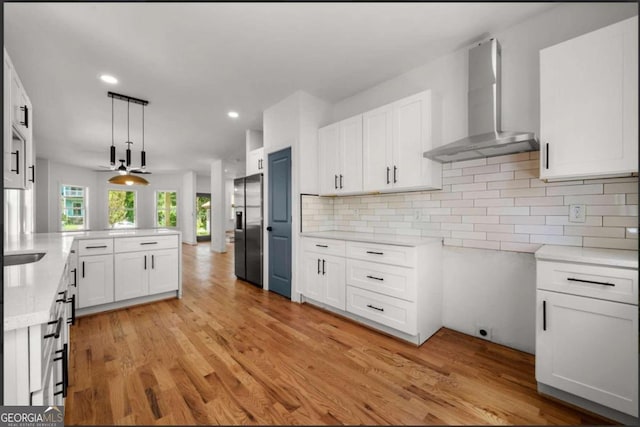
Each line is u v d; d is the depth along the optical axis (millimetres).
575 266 1430
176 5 1813
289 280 3312
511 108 2082
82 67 2590
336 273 2738
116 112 3742
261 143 4641
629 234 1649
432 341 2225
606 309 1349
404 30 2100
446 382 1701
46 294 925
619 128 1440
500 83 2096
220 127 4430
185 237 9336
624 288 1306
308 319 2695
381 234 2928
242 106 3570
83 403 1496
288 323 2596
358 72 2730
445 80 2451
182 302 3209
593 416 1415
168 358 1963
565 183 1865
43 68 2602
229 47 2297
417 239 2377
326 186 3197
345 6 1840
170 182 9547
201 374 1772
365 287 2465
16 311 769
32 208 4789
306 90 3131
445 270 2459
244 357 1982
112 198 8852
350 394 1593
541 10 1906
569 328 1449
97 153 6180
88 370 1806
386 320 2307
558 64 1617
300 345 2166
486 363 1905
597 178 1734
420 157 2336
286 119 3340
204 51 2350
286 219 3359
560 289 1473
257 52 2375
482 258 2244
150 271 3148
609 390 1342
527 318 2035
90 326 2508
